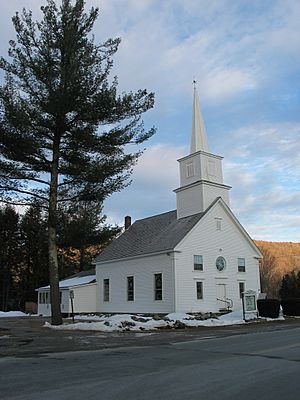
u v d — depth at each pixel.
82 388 7.64
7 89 21.97
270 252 73.25
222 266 33.66
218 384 7.84
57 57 23.73
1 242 53.97
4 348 14.24
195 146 35.66
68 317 34.66
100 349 13.68
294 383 7.90
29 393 7.30
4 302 54.66
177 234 32.59
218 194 35.09
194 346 14.04
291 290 46.00
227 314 30.11
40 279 55.06
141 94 23.88
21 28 23.19
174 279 30.62
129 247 37.09
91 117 23.19
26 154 22.89
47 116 23.06
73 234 22.86
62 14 23.89
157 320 23.86
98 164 23.48
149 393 7.20
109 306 37.66
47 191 24.34
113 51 24.48
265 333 18.69
